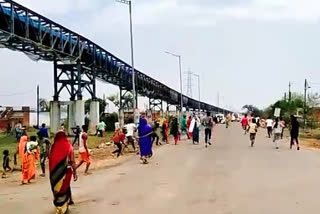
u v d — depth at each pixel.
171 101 107.56
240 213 11.69
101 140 42.84
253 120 35.69
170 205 12.87
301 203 12.94
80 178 19.22
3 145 41.47
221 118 118.38
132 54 47.56
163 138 42.22
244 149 32.66
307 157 26.48
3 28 34.41
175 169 21.41
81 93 49.19
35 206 13.52
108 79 64.94
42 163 21.16
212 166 22.17
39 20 39.16
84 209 12.57
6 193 16.31
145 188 16.06
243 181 17.14
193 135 39.97
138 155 29.38
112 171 21.50
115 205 13.09
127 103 75.31
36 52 42.03
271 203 12.96
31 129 64.19
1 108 93.12
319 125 75.81
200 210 12.10
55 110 49.50
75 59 46.56
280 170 20.44
